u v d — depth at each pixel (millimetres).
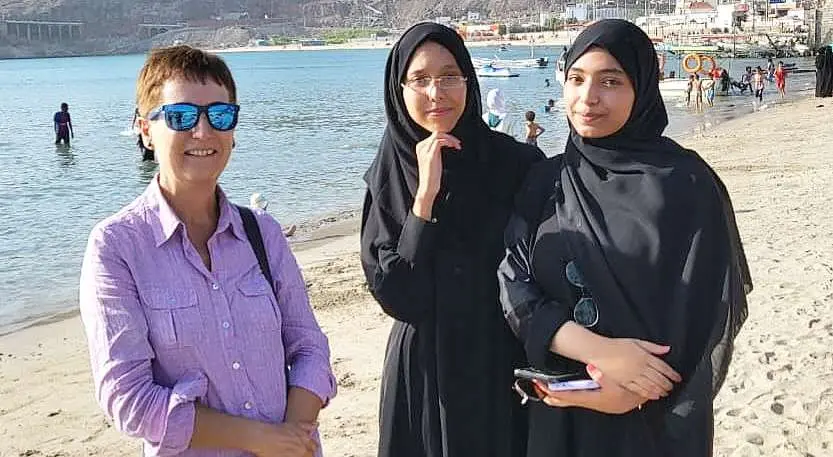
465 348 3264
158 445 2506
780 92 42062
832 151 19562
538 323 2854
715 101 41469
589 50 2875
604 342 2701
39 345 8664
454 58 3203
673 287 2693
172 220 2625
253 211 2904
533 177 3174
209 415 2553
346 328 8094
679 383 2676
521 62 88938
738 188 14781
